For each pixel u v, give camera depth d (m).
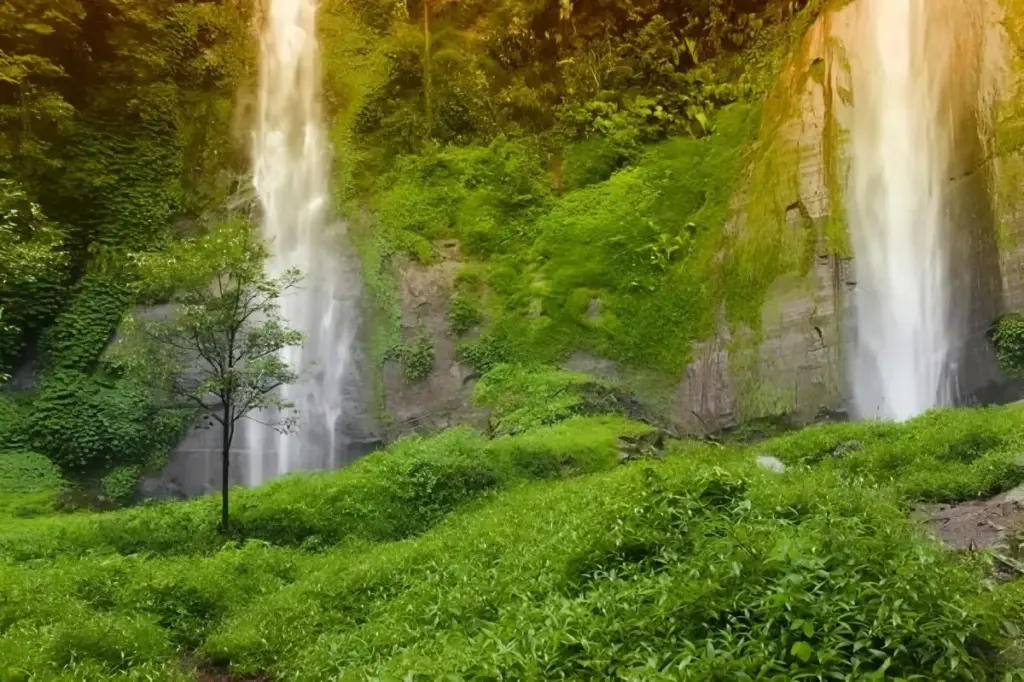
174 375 12.42
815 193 17.34
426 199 20.91
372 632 6.43
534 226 20.61
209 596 8.41
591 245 19.73
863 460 9.43
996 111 15.59
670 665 3.88
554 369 18.17
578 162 21.64
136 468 16.77
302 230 20.98
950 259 15.73
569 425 14.66
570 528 6.81
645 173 20.72
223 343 11.80
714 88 21.86
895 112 17.23
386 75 23.08
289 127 22.53
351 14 24.75
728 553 4.87
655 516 6.08
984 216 15.31
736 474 6.74
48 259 16.09
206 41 23.09
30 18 19.72
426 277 19.80
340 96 23.08
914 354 16.12
